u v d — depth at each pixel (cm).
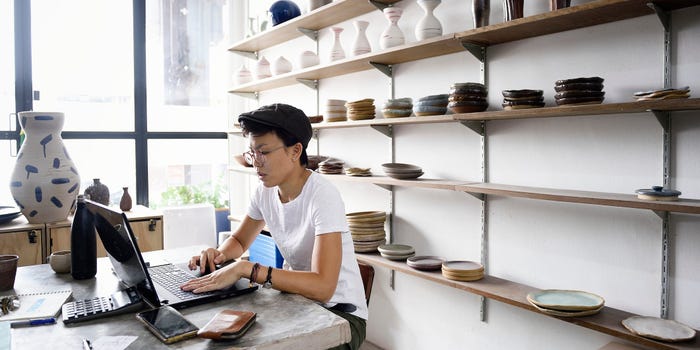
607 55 195
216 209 458
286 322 125
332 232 154
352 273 163
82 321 126
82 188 389
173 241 403
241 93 428
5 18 360
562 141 210
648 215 186
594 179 200
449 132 259
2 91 362
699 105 148
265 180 161
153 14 423
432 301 273
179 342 112
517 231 230
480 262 246
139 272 134
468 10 244
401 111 258
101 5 400
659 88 181
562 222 212
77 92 394
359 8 297
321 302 151
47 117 295
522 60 224
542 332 221
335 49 303
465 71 249
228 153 456
